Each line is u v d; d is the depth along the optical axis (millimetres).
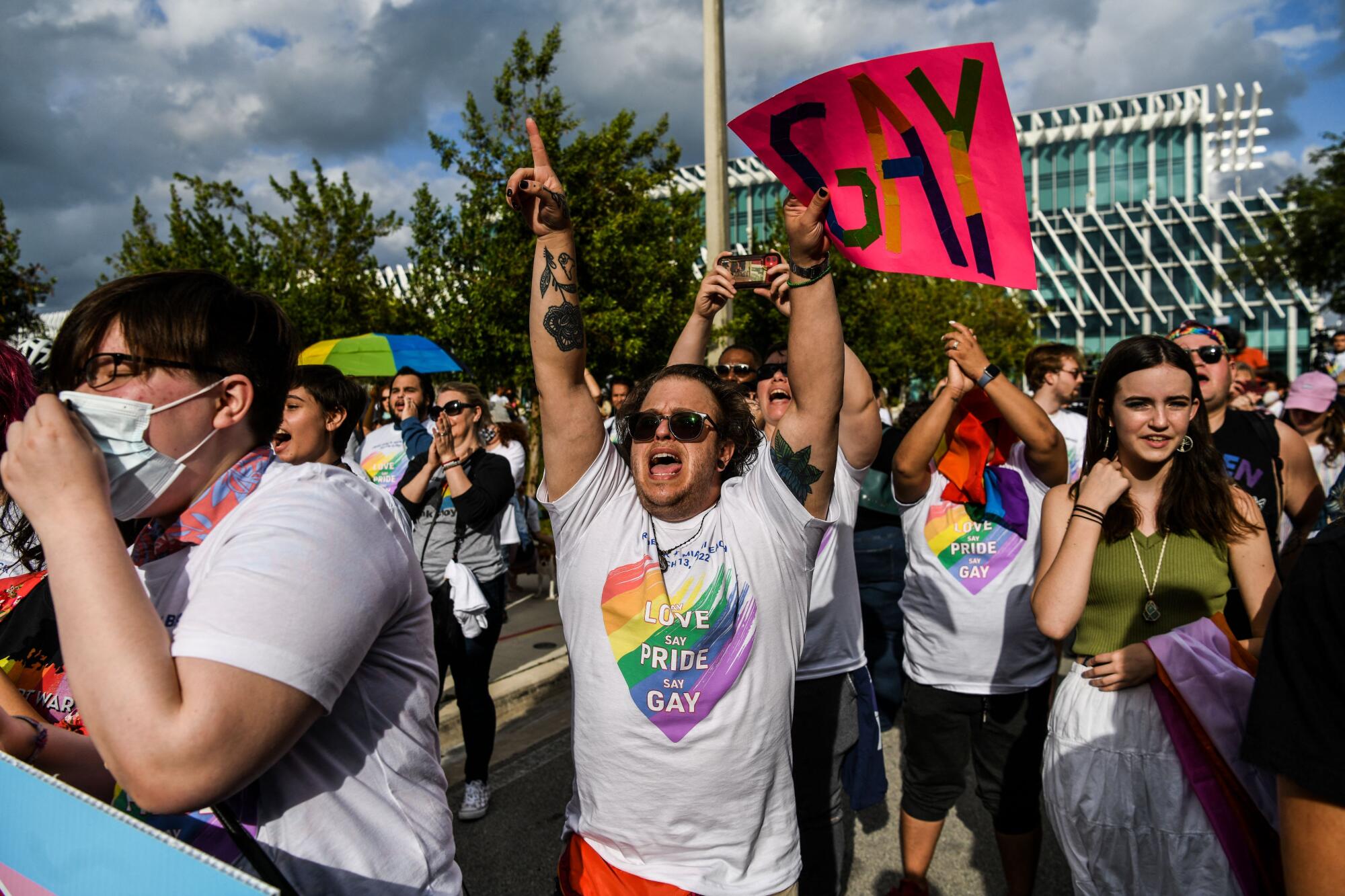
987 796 3045
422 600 1388
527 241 10797
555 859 3461
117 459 1168
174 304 1194
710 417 1993
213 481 1267
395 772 1297
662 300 11219
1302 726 1130
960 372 3148
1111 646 2381
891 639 4141
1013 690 2994
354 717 1246
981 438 3082
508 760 4441
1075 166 57531
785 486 1921
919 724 3113
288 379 1350
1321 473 5859
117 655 990
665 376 2105
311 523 1157
